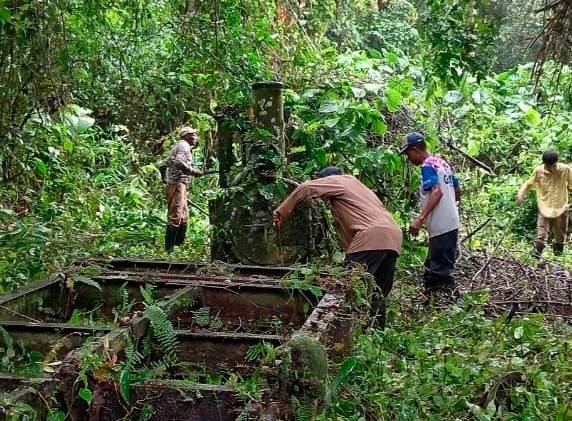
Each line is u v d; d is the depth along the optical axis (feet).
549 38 15.08
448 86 18.56
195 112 32.19
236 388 8.51
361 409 10.98
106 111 35.32
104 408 8.75
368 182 24.09
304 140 22.99
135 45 32.37
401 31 51.19
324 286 13.89
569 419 11.60
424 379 12.91
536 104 33.50
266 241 20.47
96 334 10.80
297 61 26.11
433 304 20.03
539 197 30.17
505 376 12.84
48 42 20.27
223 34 25.25
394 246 17.15
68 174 28.48
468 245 26.07
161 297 14.52
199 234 29.76
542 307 20.56
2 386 8.55
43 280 14.48
